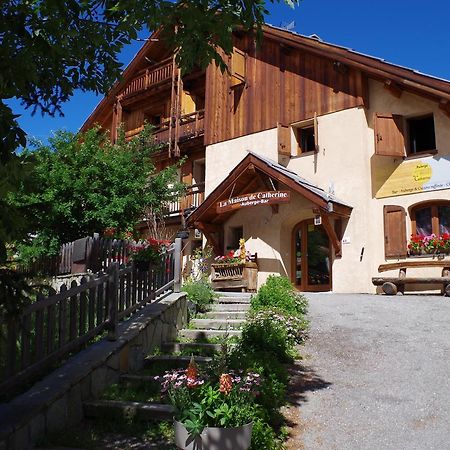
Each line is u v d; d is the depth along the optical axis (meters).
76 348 6.03
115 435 4.78
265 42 18.25
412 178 14.53
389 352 7.32
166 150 21.50
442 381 6.16
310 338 8.20
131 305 7.39
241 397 4.23
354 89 15.70
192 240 19.72
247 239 17.02
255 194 15.30
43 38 3.94
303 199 16.03
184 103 22.22
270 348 7.05
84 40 4.69
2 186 3.21
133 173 14.73
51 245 12.48
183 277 17.30
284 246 16.52
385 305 10.45
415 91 14.50
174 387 4.34
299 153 17.00
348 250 15.02
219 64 4.55
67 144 13.99
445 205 14.15
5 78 3.67
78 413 5.11
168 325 8.03
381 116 14.79
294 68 17.30
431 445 4.72
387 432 5.01
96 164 13.99
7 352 4.57
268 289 9.89
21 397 4.68
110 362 5.93
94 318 6.17
